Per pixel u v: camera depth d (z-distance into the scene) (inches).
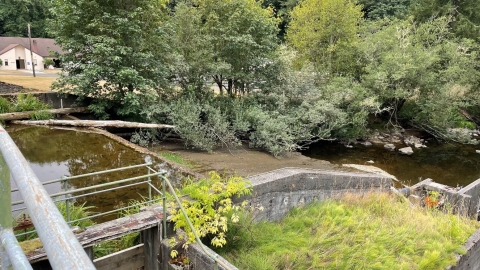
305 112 544.4
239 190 208.4
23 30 1560.0
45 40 1553.9
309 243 209.3
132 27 459.2
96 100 506.9
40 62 1466.5
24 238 161.6
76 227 165.8
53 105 514.3
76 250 23.9
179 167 318.7
